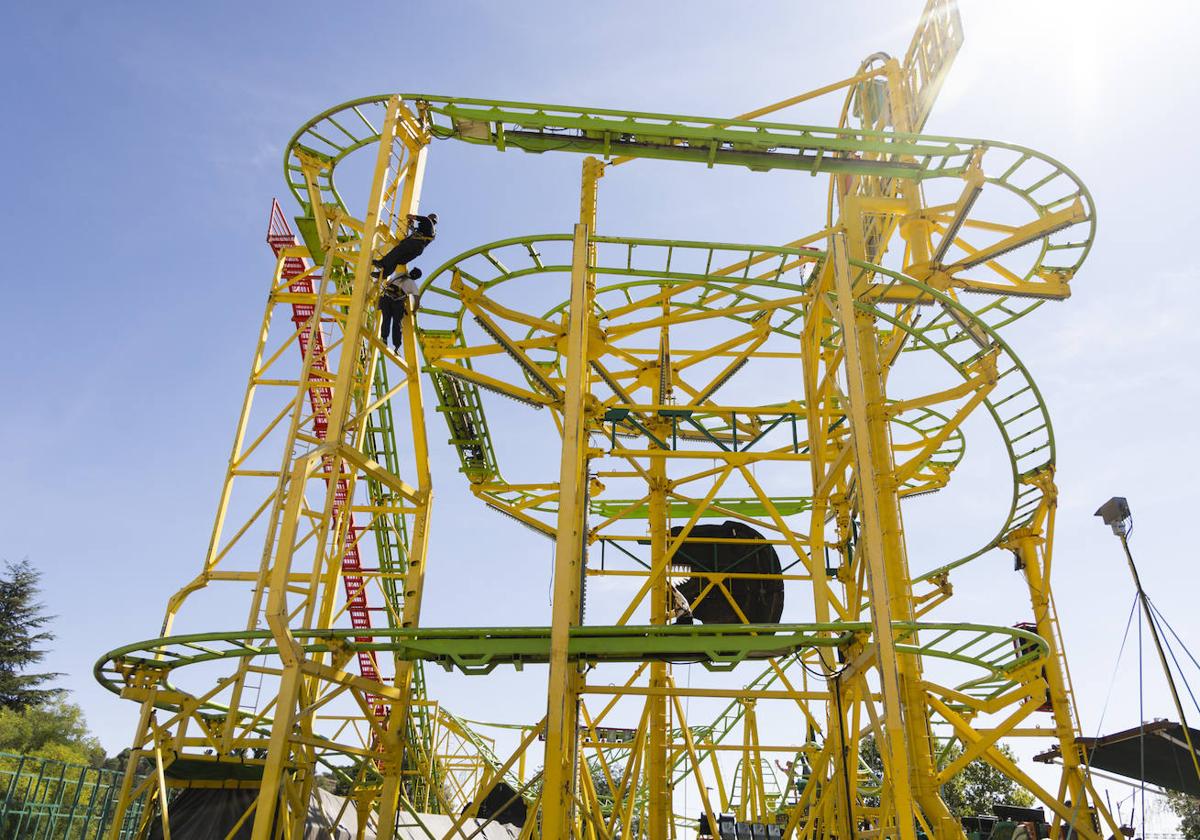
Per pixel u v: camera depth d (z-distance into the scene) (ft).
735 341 69.41
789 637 42.42
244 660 46.68
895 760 35.99
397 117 53.93
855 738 46.93
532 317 60.54
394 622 85.71
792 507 92.99
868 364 60.64
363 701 47.32
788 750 68.13
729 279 53.21
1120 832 63.87
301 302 70.38
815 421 54.70
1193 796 74.95
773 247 52.21
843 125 76.59
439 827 89.40
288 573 41.57
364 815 53.72
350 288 73.67
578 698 53.31
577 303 45.55
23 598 179.93
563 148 56.70
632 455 65.87
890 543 56.24
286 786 45.32
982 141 55.57
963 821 89.66
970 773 179.01
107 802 88.89
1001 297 63.82
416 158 56.13
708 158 56.80
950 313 60.08
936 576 87.81
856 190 69.31
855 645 42.75
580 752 59.98
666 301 66.49
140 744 44.75
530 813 54.80
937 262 61.26
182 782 46.78
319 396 75.10
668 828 63.82
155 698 46.01
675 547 62.54
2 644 172.96
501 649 42.52
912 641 55.21
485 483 81.87
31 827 86.12
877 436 58.90
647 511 96.89
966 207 57.06
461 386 73.05
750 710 95.81
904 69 67.82
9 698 171.83
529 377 69.10
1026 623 77.30
